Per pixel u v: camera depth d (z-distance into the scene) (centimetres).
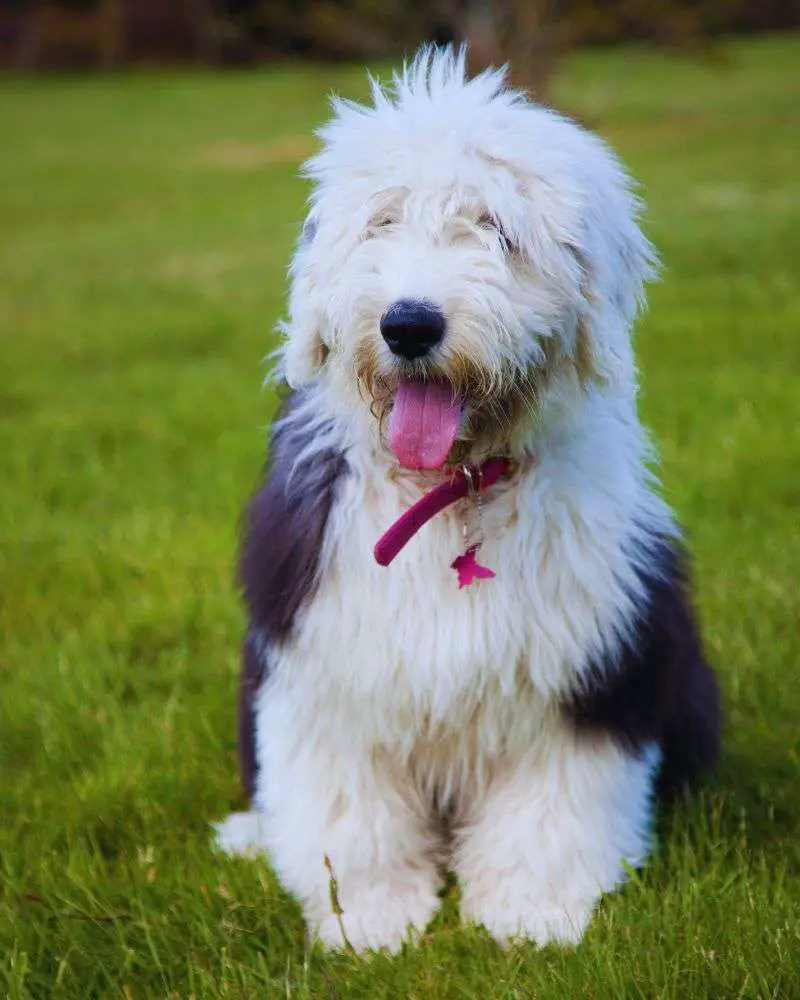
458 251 352
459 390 351
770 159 1969
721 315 1093
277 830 402
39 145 2831
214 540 689
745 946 337
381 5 1958
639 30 2105
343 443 375
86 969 368
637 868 394
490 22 1619
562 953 356
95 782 462
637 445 400
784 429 794
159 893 397
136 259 1623
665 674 385
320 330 369
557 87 1930
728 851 403
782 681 501
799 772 446
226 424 906
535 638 363
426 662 362
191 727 502
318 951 375
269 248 1636
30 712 519
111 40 4344
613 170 381
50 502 780
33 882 409
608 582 367
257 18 2353
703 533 646
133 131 2969
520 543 363
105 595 647
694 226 1485
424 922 393
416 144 360
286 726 390
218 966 364
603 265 359
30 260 1659
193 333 1202
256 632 392
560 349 360
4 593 644
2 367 1115
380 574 363
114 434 892
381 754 391
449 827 428
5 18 4391
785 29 3788
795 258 1303
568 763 380
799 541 627
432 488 371
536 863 384
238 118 3073
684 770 433
